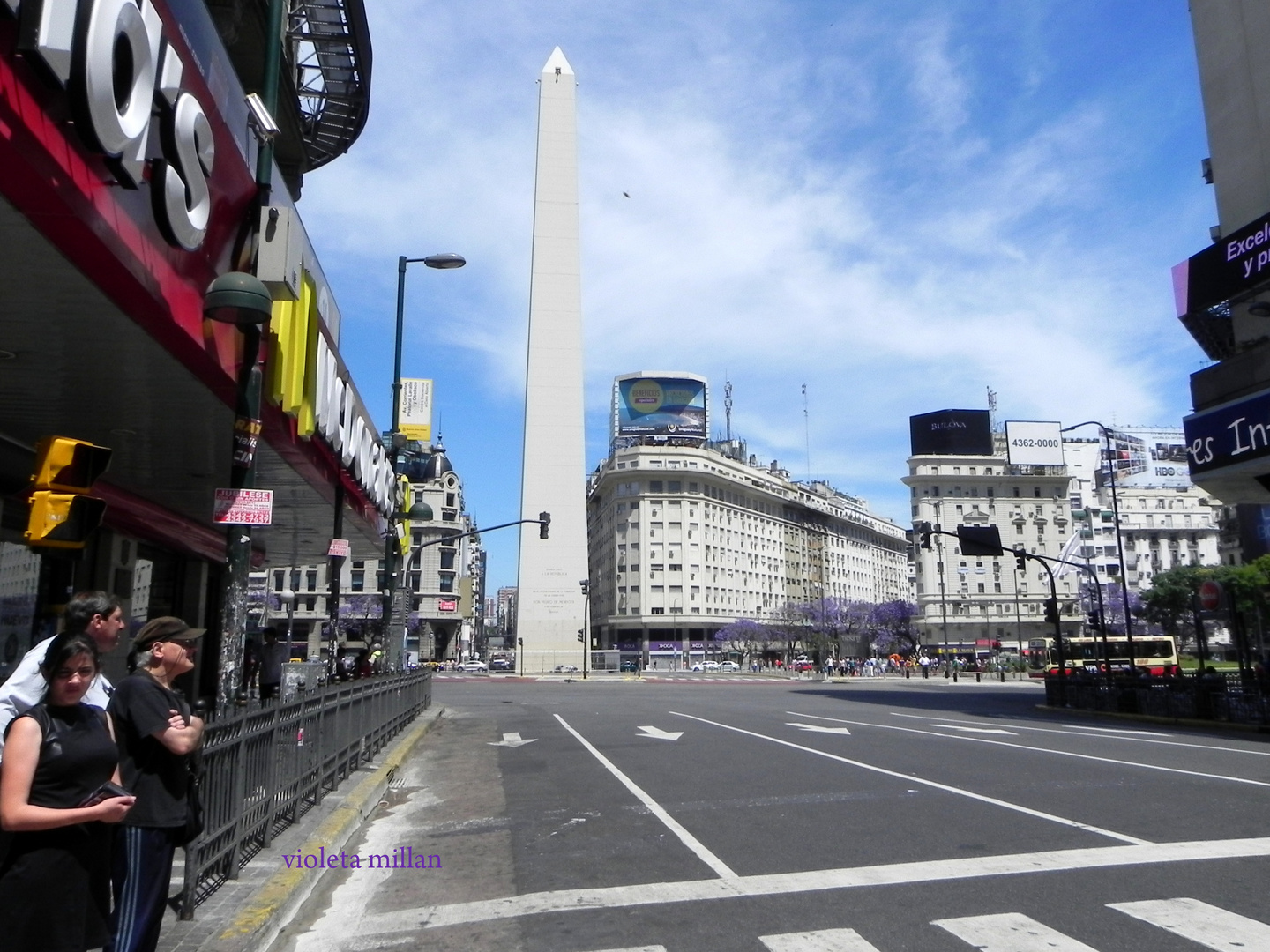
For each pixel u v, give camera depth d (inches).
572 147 2726.4
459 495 4040.4
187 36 306.7
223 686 299.9
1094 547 4143.7
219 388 386.6
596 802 424.5
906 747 640.4
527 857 317.4
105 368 358.9
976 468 4217.5
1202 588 1101.1
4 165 204.4
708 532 4451.3
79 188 229.6
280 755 316.5
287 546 1000.2
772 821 364.2
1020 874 270.7
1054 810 377.1
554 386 2723.9
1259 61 960.9
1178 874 267.9
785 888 262.4
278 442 483.2
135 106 255.1
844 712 1073.5
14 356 344.5
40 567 572.7
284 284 372.5
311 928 241.0
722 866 291.4
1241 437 863.1
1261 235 878.4
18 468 504.4
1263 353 848.9
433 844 346.9
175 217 288.4
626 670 3405.5
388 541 845.8
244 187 374.9
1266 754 601.0
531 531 2723.9
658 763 565.0
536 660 2706.7
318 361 499.5
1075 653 2113.7
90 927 143.4
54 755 141.0
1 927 134.9
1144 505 4584.2
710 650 4345.5
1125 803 394.0
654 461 4367.6
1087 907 236.7
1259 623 1512.1
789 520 5241.1
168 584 856.9
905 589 6924.2
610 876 284.2
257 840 288.5
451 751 679.1
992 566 4146.2
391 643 911.7
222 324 354.0
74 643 143.5
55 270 260.8
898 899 247.8
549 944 221.0
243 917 219.0
